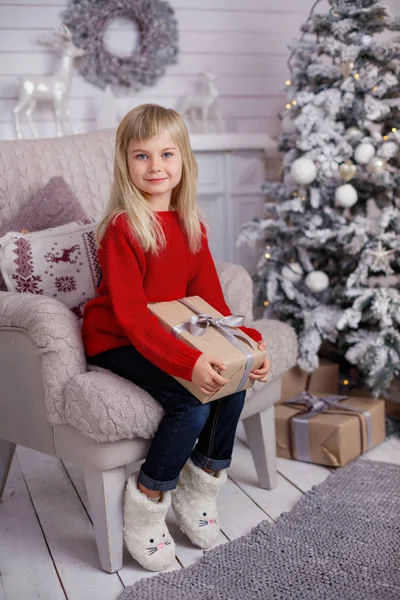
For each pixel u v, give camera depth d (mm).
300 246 2588
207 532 1665
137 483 1568
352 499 1891
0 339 1639
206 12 3119
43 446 1629
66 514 1896
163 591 1489
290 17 3244
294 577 1530
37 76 2791
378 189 2479
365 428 2158
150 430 1520
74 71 2951
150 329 1478
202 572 1559
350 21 2344
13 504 1957
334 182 2439
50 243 1821
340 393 2650
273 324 1962
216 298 1760
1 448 1917
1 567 1634
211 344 1485
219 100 3217
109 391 1463
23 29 2842
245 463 2180
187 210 1690
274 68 3271
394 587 1480
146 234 1556
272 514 1853
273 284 2529
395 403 2506
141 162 1584
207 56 3160
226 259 3307
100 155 2203
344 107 2391
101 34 2938
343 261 2613
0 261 1760
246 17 3182
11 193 1982
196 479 1658
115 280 1539
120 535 1584
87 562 1648
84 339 1676
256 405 1873
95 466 1519
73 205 1982
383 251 2361
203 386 1424
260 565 1579
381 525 1749
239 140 3131
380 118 2434
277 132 3312
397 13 3113
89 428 1465
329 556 1611
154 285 1623
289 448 2170
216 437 1639
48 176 2070
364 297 2340
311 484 2021
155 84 3092
